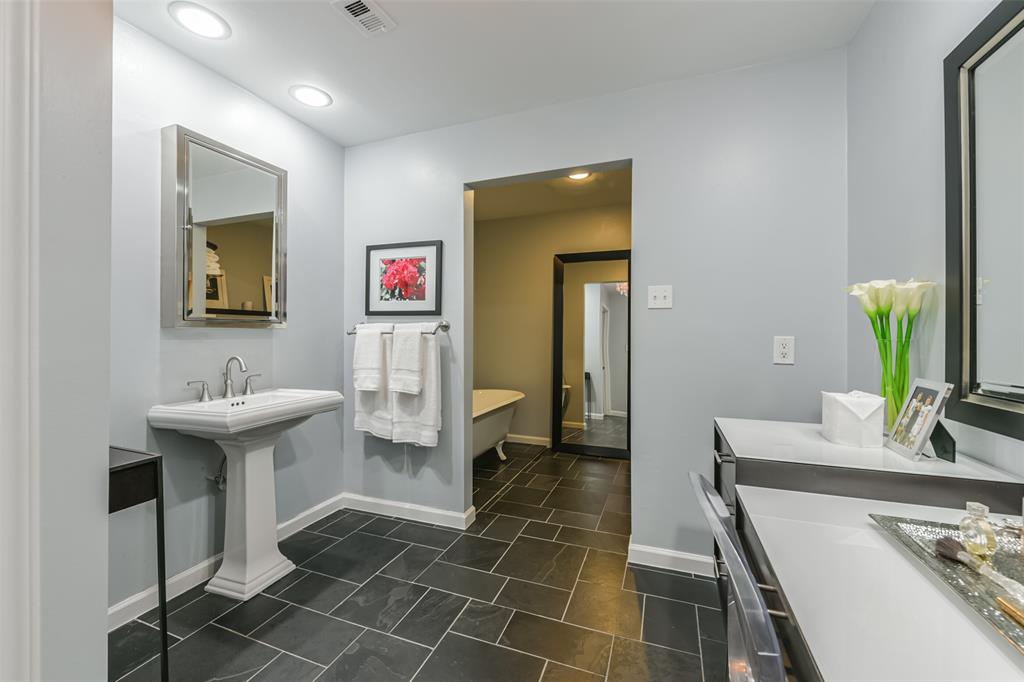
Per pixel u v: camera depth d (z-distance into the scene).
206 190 1.89
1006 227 0.96
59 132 0.55
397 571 2.01
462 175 2.46
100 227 0.60
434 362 2.43
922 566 0.71
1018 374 0.92
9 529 0.51
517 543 2.30
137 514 1.69
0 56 0.50
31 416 0.52
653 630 1.61
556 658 1.47
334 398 2.12
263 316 2.17
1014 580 0.64
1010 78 0.95
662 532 2.07
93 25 0.59
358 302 2.72
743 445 1.25
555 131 2.25
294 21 1.65
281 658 1.46
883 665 0.49
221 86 2.00
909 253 1.34
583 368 4.19
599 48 1.80
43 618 0.53
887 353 1.29
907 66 1.35
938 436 1.09
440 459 2.54
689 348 2.02
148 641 1.54
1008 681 0.46
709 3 1.55
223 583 1.83
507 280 4.52
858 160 1.69
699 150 2.00
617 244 4.11
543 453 4.12
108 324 0.60
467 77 2.01
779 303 1.88
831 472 1.04
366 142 2.68
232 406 1.94
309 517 2.50
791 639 0.60
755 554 0.87
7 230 0.51
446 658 1.47
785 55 1.85
